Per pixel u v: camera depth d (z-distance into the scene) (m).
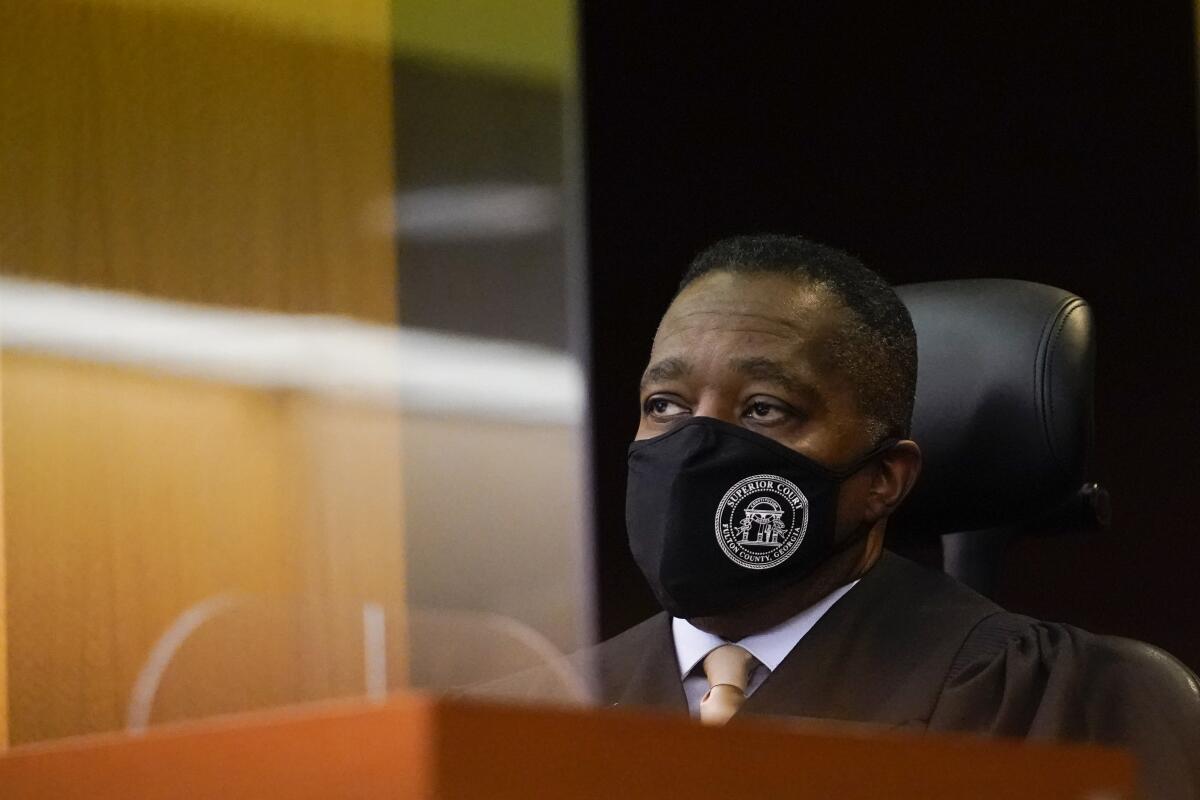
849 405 4.69
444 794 1.63
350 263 8.48
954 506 5.40
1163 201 9.68
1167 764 4.57
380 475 8.39
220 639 7.73
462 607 8.98
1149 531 9.52
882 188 10.23
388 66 8.73
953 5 10.15
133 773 1.88
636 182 10.18
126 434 7.69
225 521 7.87
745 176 10.40
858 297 4.77
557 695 5.02
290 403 8.18
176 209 7.97
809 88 10.39
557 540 9.46
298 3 8.45
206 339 7.98
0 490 7.39
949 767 1.98
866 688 4.57
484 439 9.28
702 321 4.75
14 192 7.64
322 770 1.69
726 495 4.62
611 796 1.75
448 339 9.20
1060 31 9.93
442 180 9.38
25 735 7.30
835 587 4.73
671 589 4.63
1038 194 9.93
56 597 7.43
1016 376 5.31
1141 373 9.63
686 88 10.38
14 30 7.74
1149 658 4.69
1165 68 9.73
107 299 7.76
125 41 7.95
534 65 9.98
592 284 9.94
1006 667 4.58
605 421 9.81
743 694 4.59
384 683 8.09
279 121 8.32
